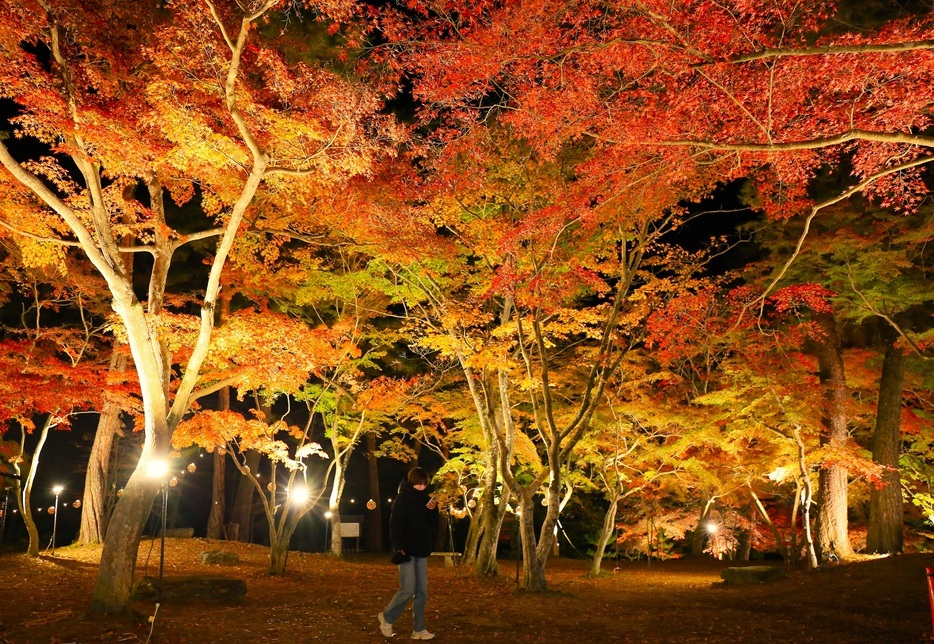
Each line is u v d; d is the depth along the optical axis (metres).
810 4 7.28
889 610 10.55
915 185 7.89
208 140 8.29
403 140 9.41
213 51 8.15
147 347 8.71
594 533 30.41
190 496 34.84
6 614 8.41
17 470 16.02
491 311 15.70
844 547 18.22
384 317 22.95
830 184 17.41
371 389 16.78
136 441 26.42
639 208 11.45
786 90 7.58
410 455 24.28
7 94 7.89
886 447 17.81
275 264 16.19
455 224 13.82
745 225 18.14
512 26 7.98
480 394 15.96
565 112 8.46
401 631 8.38
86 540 18.59
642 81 8.44
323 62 11.85
